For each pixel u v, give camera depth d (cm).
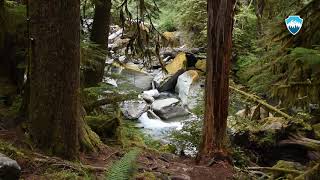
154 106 1510
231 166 686
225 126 695
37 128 492
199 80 1692
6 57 670
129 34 1188
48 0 464
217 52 664
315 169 593
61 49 476
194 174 629
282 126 924
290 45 618
